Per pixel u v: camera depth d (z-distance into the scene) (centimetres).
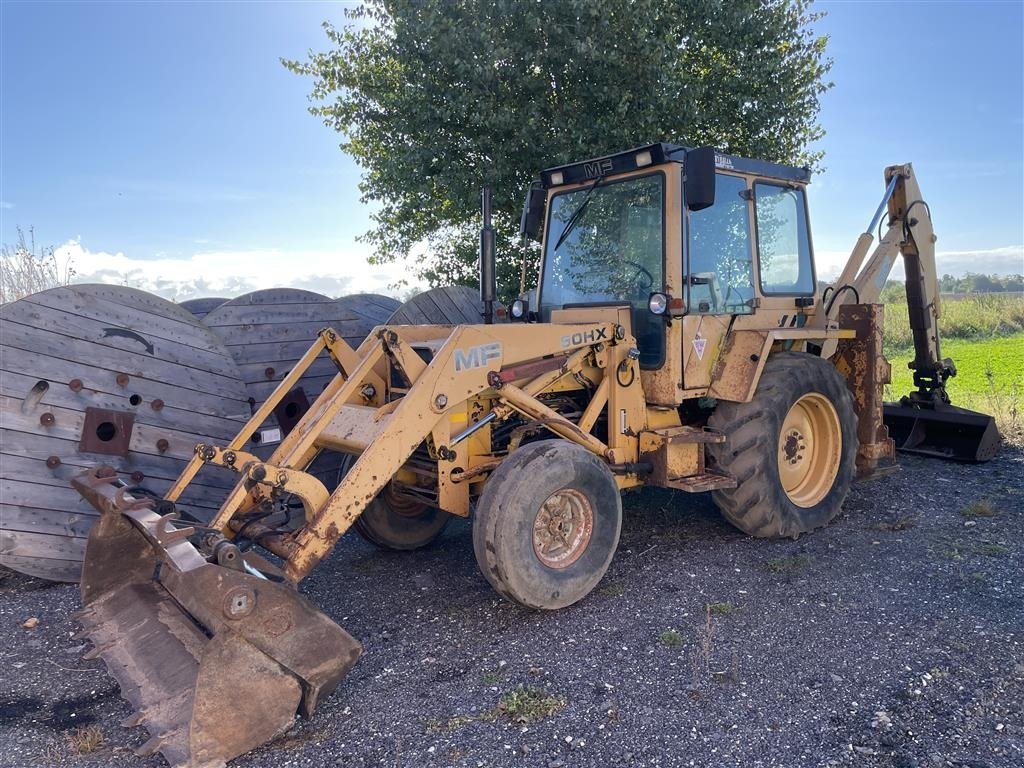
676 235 442
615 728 286
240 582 278
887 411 721
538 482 371
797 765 260
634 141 812
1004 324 2034
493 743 279
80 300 500
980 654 331
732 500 480
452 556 503
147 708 293
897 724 282
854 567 441
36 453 468
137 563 382
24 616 419
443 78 820
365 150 995
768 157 899
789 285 539
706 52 892
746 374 466
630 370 455
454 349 384
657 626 371
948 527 507
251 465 339
